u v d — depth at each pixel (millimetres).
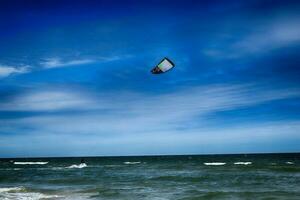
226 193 21578
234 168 49250
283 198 19484
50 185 29688
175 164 72500
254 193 21469
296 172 40375
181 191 23594
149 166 64188
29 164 87688
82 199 20078
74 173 45781
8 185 30375
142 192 23156
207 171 44562
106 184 29656
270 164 60719
